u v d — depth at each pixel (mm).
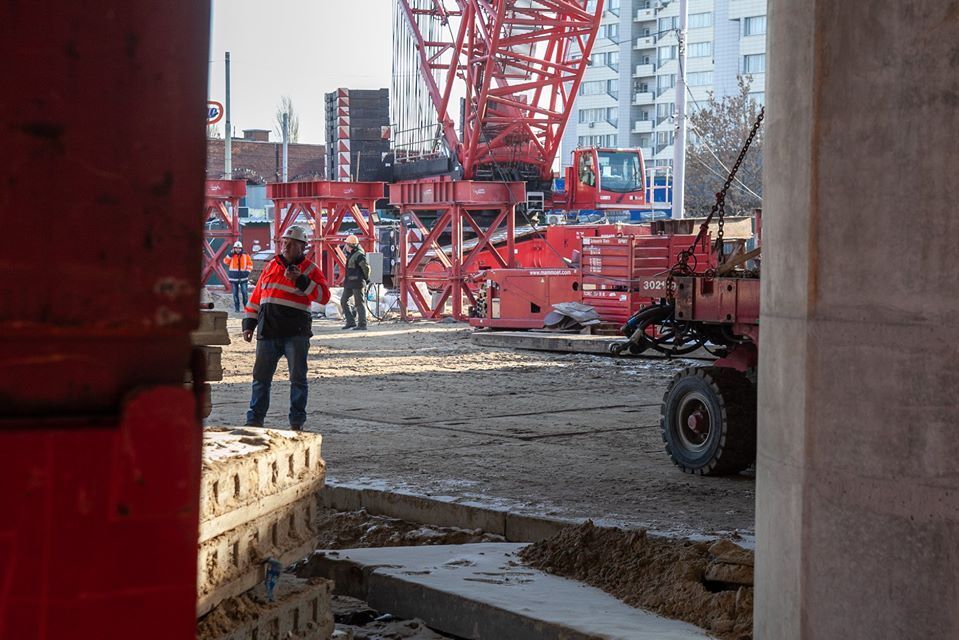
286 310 11484
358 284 29516
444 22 39938
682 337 11148
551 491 9016
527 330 26469
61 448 1639
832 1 3648
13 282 1606
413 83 42125
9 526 1628
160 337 1712
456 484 9242
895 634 3502
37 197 1610
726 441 9766
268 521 4641
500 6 34312
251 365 20688
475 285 34062
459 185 31734
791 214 3855
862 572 3588
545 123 37219
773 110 4004
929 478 3428
